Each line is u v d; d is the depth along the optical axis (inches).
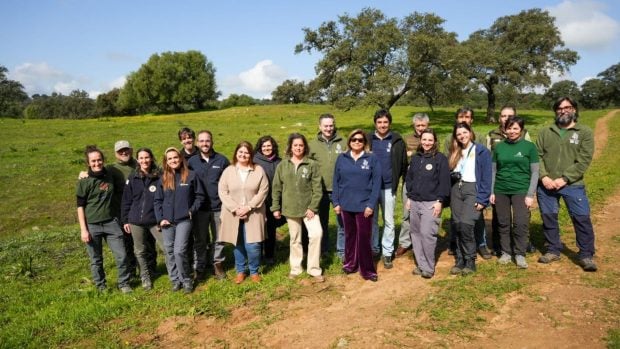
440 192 228.7
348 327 189.5
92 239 245.0
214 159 268.7
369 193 237.0
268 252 281.6
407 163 264.2
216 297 229.6
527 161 232.4
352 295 223.9
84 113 3528.5
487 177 227.5
